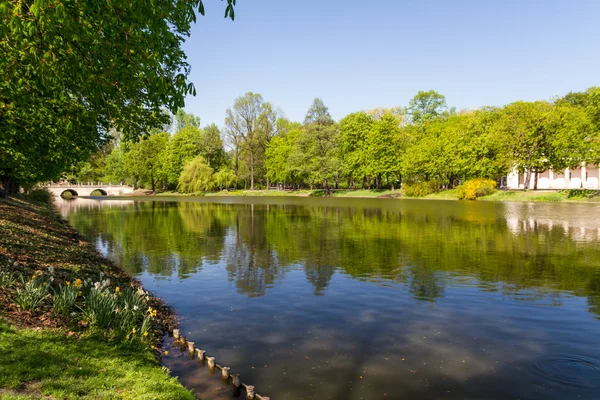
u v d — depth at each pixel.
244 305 10.85
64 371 5.63
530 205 44.69
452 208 42.91
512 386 6.52
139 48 7.77
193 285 12.98
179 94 7.78
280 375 6.86
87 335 7.15
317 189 93.12
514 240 21.22
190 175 86.62
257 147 91.50
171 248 19.88
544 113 54.28
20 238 13.22
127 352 6.92
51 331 6.87
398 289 12.33
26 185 40.22
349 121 78.25
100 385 5.46
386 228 26.94
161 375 6.31
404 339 8.47
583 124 53.00
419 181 72.25
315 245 20.47
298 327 9.18
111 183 112.75
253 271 14.87
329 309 10.46
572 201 48.16
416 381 6.68
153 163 98.06
